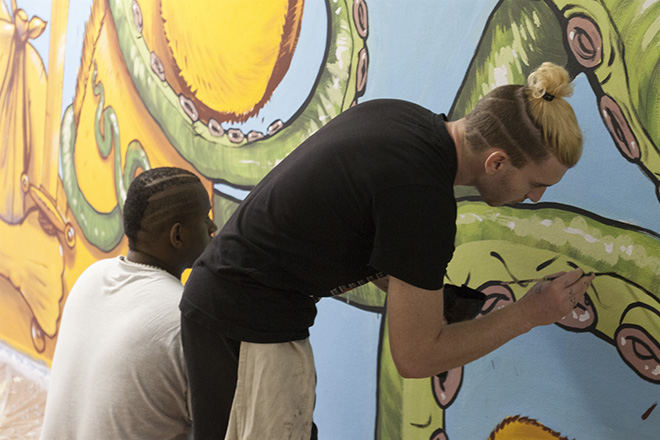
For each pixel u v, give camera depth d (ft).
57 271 12.11
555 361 5.58
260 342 4.82
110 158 10.73
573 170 5.39
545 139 4.22
